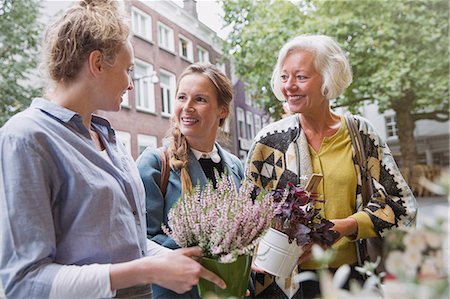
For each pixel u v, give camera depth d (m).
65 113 0.82
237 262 0.76
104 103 0.86
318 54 1.17
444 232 0.42
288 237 0.87
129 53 0.87
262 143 1.28
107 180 0.82
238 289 0.78
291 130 1.26
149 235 1.12
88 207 0.77
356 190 1.20
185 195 0.85
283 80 1.23
